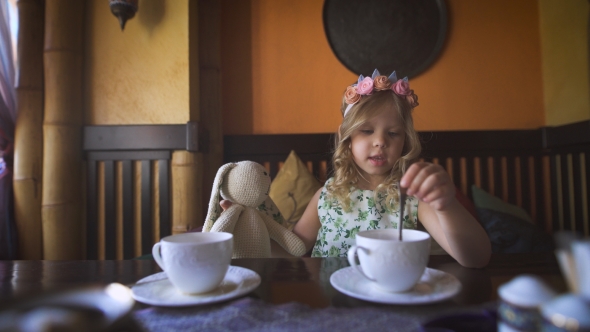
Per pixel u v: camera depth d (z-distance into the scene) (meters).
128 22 1.61
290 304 0.44
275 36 1.95
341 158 1.07
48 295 0.29
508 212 1.69
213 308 0.44
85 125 1.58
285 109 1.95
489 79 1.97
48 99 1.49
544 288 0.28
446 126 1.96
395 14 1.94
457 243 0.65
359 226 1.02
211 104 1.82
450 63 1.97
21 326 0.25
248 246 0.81
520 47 1.99
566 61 1.83
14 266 0.69
